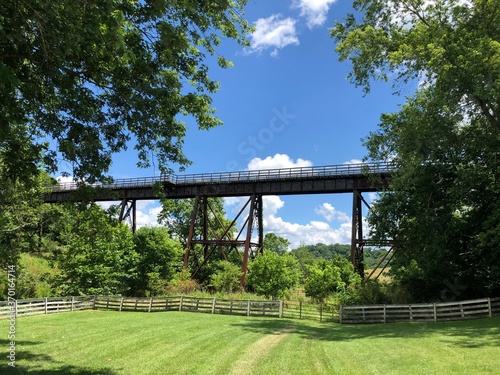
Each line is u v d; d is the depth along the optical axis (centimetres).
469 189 2238
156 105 875
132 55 549
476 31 1898
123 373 997
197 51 1022
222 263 4225
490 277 2464
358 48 2223
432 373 925
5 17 582
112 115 854
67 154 769
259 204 4047
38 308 2481
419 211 2438
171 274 4003
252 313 2586
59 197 4484
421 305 2189
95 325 1931
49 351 1273
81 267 3161
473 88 1827
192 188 4216
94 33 588
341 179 3491
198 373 997
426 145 2264
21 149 752
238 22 1106
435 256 2408
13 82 486
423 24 2116
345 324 2239
